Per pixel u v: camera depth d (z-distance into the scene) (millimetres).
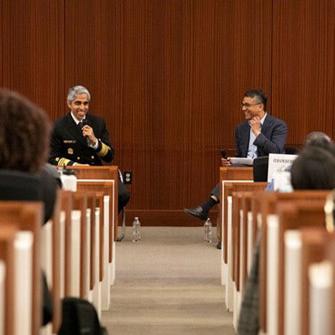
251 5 26062
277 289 8336
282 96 26125
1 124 7867
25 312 6883
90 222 12531
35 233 7078
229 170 19281
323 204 7832
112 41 26109
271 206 8984
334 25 26047
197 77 26203
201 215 23344
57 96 26062
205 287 17500
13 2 25922
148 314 15086
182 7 26094
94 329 9039
